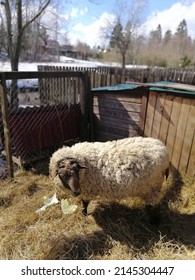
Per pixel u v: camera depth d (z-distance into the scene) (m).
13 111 4.46
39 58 23.56
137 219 3.45
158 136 4.75
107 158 3.17
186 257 2.80
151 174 3.13
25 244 2.98
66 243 2.98
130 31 23.06
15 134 4.52
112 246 3.00
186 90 4.30
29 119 4.69
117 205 3.70
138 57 34.09
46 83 6.35
